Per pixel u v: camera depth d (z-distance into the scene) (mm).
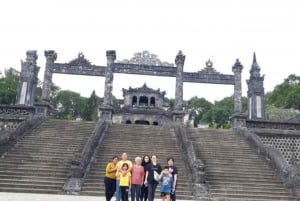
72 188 15539
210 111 72625
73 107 74125
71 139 21453
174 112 29453
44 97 29875
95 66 32312
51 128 23344
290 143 26781
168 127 25594
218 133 24797
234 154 21047
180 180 17297
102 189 16016
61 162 18203
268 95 69062
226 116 69688
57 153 19281
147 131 24328
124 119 48844
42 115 27188
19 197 13297
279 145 26719
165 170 10984
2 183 15734
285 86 62688
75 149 19969
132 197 10812
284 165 18422
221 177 17984
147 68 32500
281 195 16875
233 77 32875
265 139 26828
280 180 18203
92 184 16344
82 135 22516
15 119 26938
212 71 33094
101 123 23969
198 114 77375
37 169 17250
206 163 19391
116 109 49156
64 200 12883
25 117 27062
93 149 18906
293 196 16766
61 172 17234
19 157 18391
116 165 11562
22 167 17359
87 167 17266
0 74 58344
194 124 65312
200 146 21938
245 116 27891
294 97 57656
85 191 15734
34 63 31719
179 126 25172
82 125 24641
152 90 52500
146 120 48812
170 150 20875
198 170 16875
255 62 33719
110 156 19281
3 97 50312
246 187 17203
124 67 32281
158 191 16188
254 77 32812
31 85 30859
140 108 49500
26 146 19766
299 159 26328
